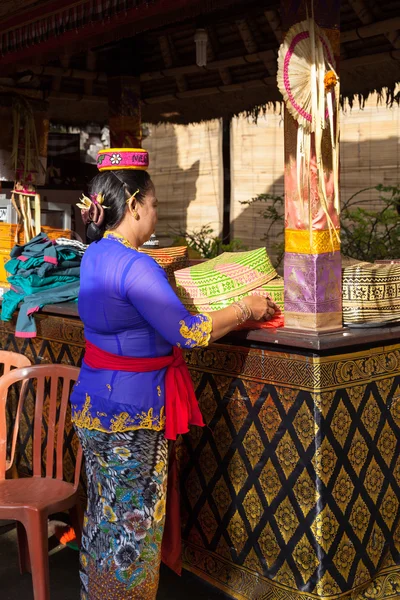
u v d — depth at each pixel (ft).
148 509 7.75
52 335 11.61
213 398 9.12
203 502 9.41
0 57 12.33
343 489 8.20
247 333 8.41
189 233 26.13
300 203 8.04
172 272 11.62
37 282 11.89
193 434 9.46
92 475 7.91
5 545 11.62
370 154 22.48
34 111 15.02
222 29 14.69
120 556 7.73
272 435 8.42
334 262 8.21
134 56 16.03
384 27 12.32
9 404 13.07
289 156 8.14
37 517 8.84
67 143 17.42
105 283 7.45
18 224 14.47
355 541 8.39
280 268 20.51
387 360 8.62
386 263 10.03
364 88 14.99
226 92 16.38
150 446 7.70
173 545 9.07
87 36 10.61
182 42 15.24
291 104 7.71
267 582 8.66
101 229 7.81
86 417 7.70
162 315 7.23
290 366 8.13
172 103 17.83
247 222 24.81
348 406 8.21
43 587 8.86
